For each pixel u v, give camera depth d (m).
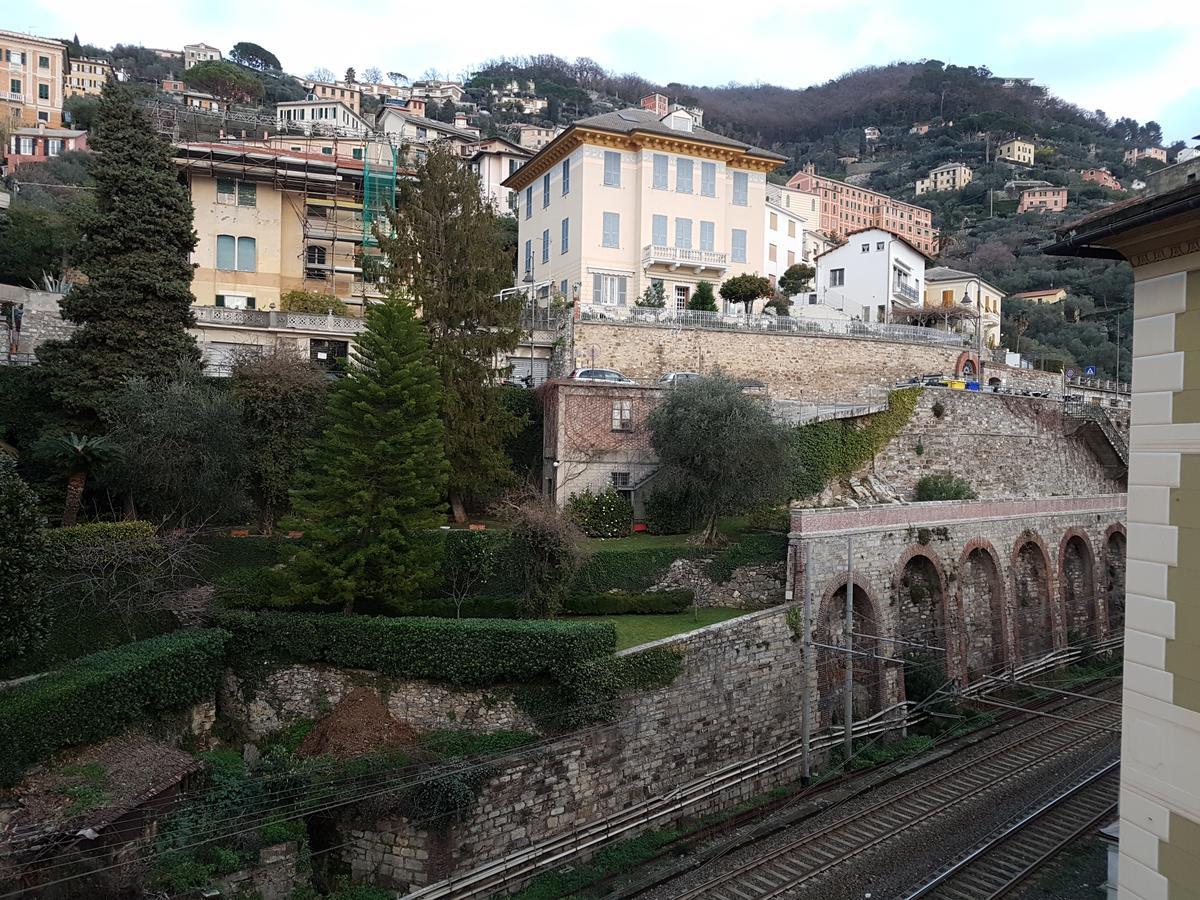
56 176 73.75
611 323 44.62
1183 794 9.59
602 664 22.66
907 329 52.69
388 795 19.70
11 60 103.25
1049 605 39.53
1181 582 9.73
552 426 35.69
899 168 184.75
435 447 25.84
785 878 20.47
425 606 25.94
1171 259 10.02
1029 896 20.09
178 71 150.88
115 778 18.48
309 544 27.92
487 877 19.86
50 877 15.99
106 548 23.33
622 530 33.91
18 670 20.70
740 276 53.94
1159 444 10.07
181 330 31.56
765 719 26.77
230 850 18.39
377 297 52.38
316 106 119.12
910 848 22.06
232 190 52.38
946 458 42.91
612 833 22.12
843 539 30.08
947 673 33.12
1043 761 28.39
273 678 23.58
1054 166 169.62
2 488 18.58
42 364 30.05
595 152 55.12
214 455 27.61
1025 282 109.69
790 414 39.88
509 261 36.28
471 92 182.00
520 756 20.97
